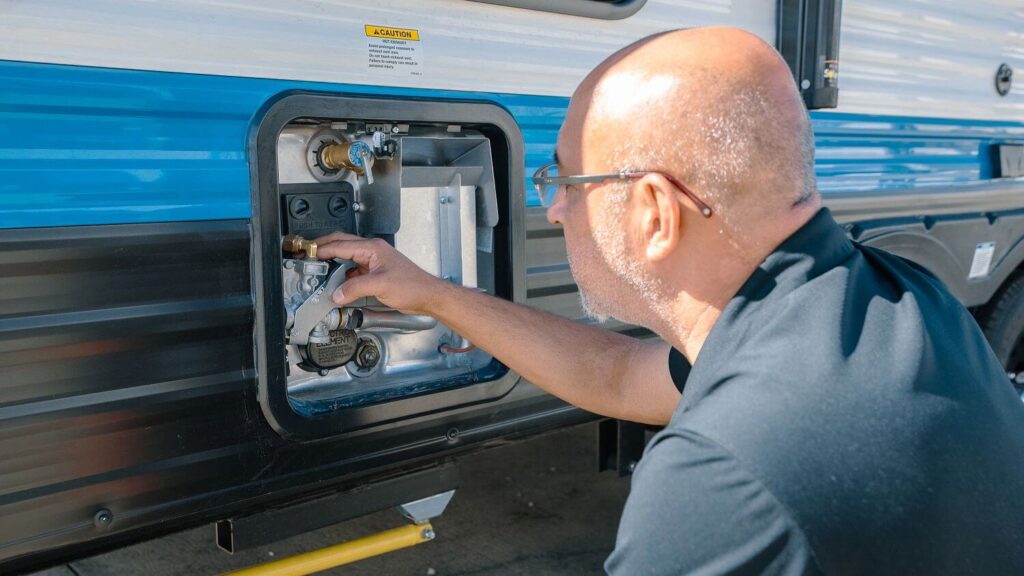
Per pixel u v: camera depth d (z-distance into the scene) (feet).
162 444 5.55
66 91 4.97
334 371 6.55
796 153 3.89
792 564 3.25
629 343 5.89
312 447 6.22
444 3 6.56
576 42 7.38
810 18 8.65
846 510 3.24
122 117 5.18
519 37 7.02
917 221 10.50
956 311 4.23
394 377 6.86
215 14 5.49
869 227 9.87
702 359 3.84
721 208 3.84
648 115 3.87
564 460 12.64
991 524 3.48
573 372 5.82
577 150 4.19
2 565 5.19
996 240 11.66
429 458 7.01
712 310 4.10
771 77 3.90
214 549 9.95
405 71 6.40
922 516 3.32
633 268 4.17
